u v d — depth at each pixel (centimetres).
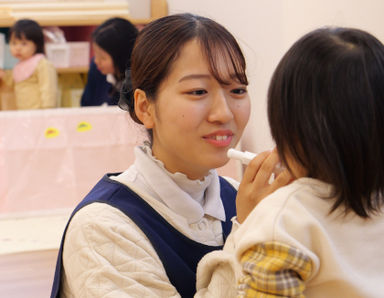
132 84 102
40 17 397
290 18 219
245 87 98
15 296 157
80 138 281
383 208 80
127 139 283
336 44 74
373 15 162
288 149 77
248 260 72
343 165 73
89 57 412
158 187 100
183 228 99
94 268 89
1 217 273
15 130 276
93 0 405
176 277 94
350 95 72
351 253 75
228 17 317
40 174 278
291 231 72
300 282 70
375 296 73
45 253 200
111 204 97
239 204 91
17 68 344
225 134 94
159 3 449
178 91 93
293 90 75
